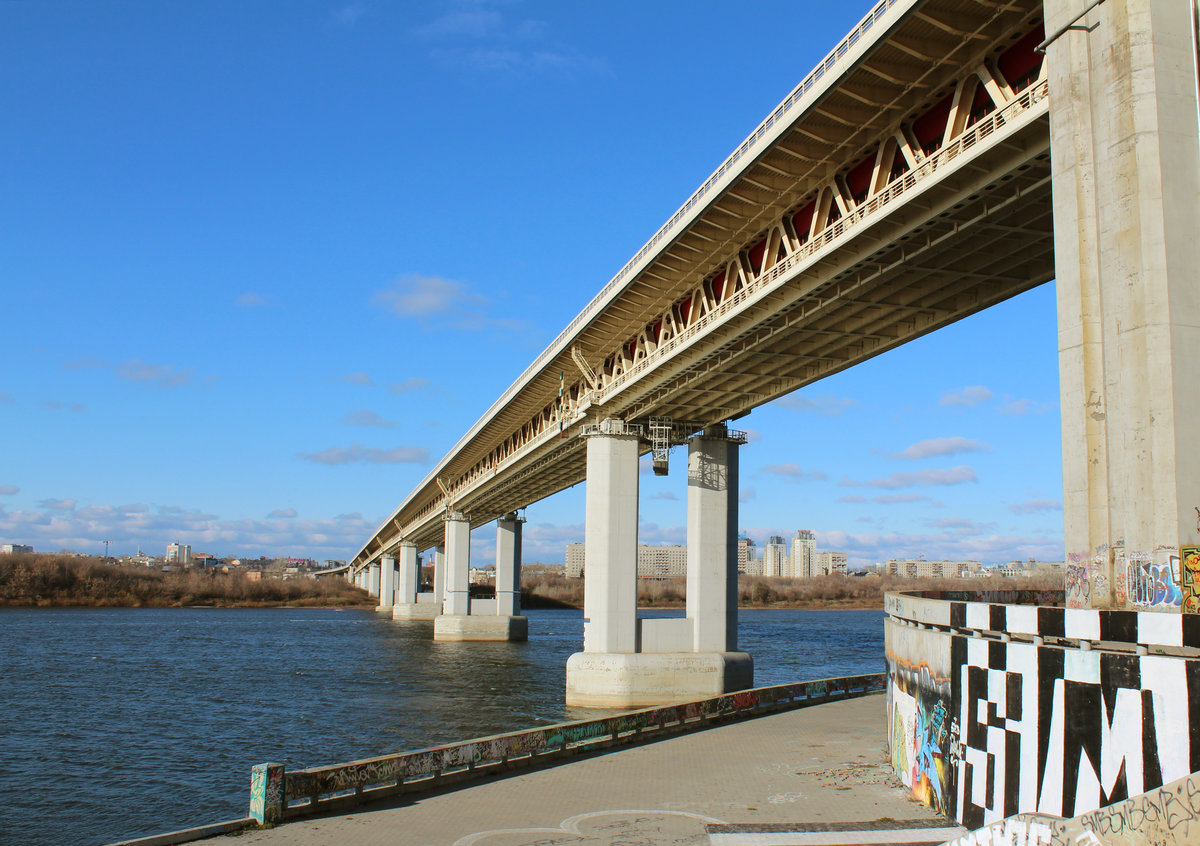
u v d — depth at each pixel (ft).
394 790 71.51
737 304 126.62
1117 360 56.24
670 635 179.93
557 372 205.98
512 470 277.64
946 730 61.87
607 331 174.50
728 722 115.96
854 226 98.02
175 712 166.40
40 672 231.71
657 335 166.61
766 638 382.42
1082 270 58.95
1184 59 56.24
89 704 176.86
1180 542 51.47
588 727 92.89
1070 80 60.95
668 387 166.81
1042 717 48.88
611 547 179.73
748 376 158.92
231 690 198.49
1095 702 44.96
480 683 212.43
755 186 114.01
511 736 83.41
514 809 67.41
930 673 65.51
